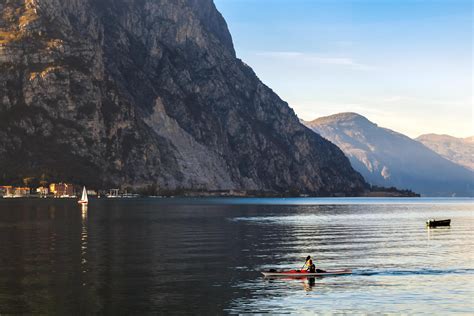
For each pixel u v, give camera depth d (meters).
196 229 154.88
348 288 73.06
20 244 112.44
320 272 81.88
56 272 80.81
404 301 66.56
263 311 61.88
